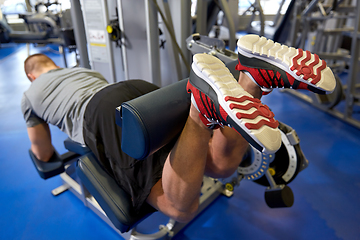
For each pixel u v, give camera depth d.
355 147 2.05
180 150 0.69
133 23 1.80
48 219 1.41
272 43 0.67
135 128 0.63
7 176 1.75
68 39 2.89
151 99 0.66
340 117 2.49
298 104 2.90
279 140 0.51
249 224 1.38
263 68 0.66
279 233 1.32
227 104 0.50
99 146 0.96
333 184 1.66
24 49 5.64
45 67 1.40
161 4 1.70
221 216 1.43
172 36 1.54
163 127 0.65
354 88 2.32
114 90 1.03
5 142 2.15
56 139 2.22
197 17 1.90
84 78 1.23
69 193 1.60
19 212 1.45
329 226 1.36
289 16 2.80
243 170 1.21
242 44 0.66
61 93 1.13
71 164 1.59
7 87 3.39
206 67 0.55
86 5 1.86
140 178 0.88
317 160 1.90
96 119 0.98
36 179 1.72
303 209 1.47
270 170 1.19
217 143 0.90
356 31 2.11
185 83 0.78
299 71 0.61
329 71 0.64
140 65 1.96
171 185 0.74
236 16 3.21
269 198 1.17
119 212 0.86
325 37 3.35
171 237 1.26
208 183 1.51
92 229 1.35
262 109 0.52
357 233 1.31
